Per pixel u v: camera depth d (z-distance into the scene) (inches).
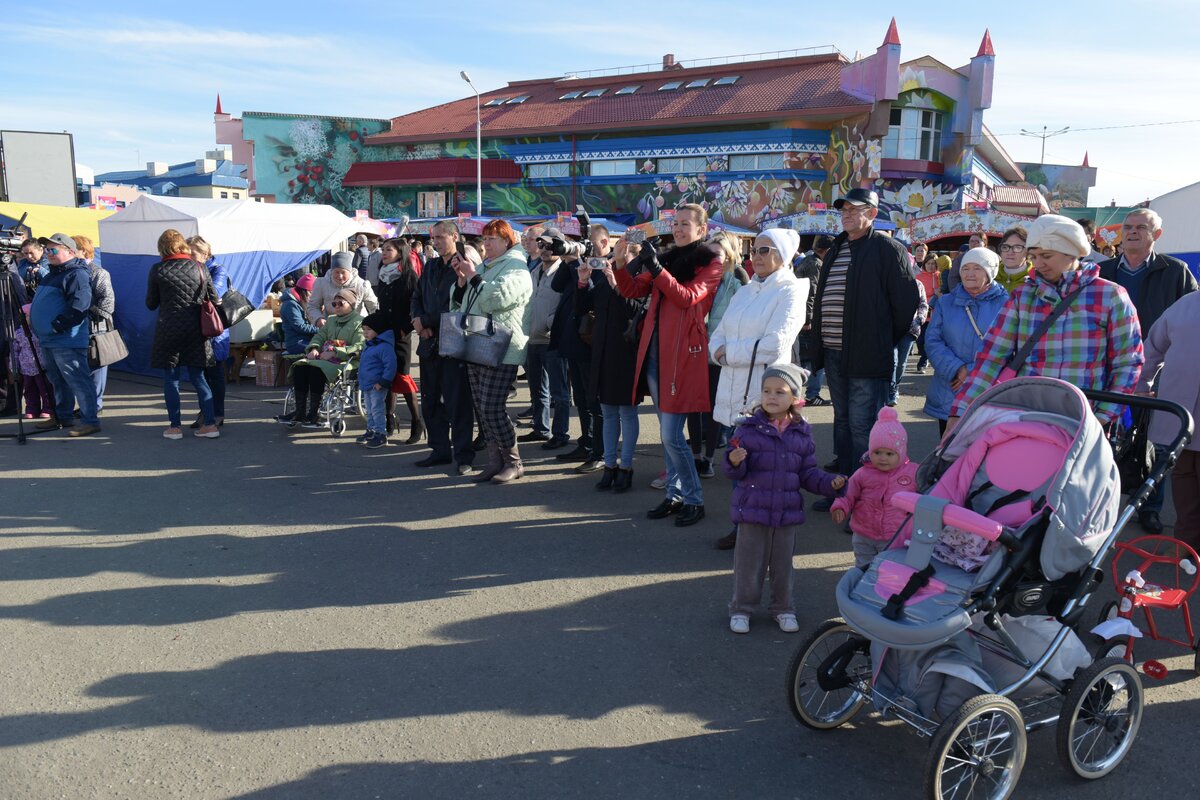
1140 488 137.8
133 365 502.6
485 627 178.7
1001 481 137.9
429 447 335.9
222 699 149.2
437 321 291.6
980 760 118.1
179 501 261.1
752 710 147.8
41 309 333.4
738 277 270.1
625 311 259.6
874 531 172.6
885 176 1208.2
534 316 332.2
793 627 177.3
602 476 293.3
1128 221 239.9
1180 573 209.9
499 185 1453.0
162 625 177.9
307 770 129.2
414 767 130.3
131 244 501.0
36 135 976.9
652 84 1467.8
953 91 1194.6
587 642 172.4
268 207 530.0
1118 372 156.6
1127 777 130.5
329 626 178.5
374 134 1609.3
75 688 152.3
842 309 237.1
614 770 130.4
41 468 296.2
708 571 210.2
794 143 1221.7
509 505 261.0
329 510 254.5
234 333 470.6
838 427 247.9
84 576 203.0
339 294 362.0
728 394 219.9
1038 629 132.4
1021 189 1469.0
